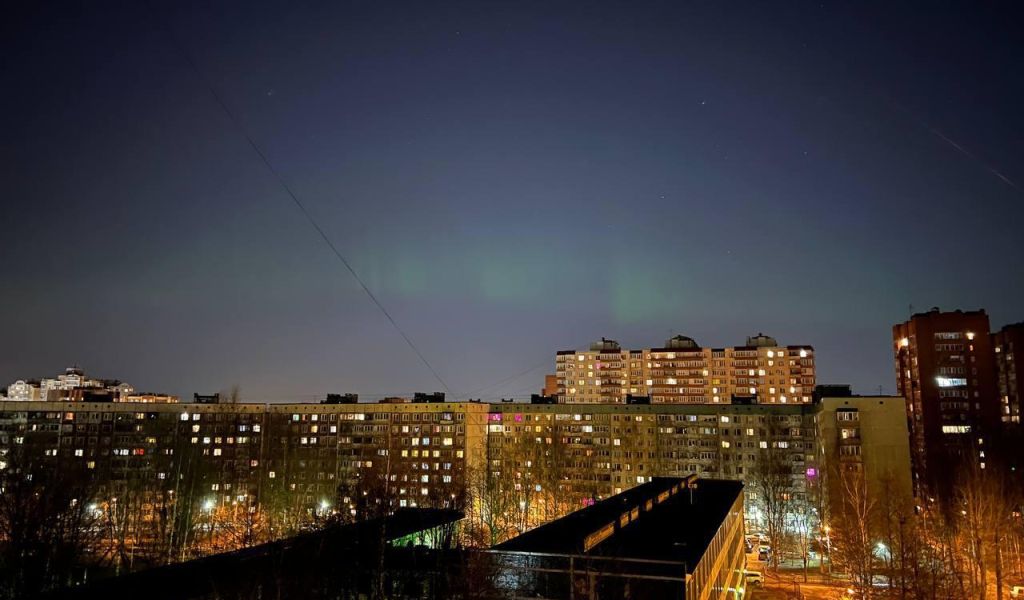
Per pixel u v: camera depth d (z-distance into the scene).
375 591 65.06
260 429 196.12
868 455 150.75
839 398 154.50
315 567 64.19
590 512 82.19
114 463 185.50
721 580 83.69
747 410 178.00
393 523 82.94
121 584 56.56
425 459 188.75
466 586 61.06
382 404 194.38
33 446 170.88
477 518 162.50
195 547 135.88
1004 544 122.94
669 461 182.12
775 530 144.62
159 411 192.12
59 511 97.44
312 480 191.38
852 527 121.81
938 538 120.12
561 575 59.75
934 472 192.00
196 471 163.12
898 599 95.94
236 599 56.72
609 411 188.88
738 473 176.00
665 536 71.62
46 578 84.81
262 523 151.12
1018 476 164.62
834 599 110.75
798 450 172.50
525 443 187.62
